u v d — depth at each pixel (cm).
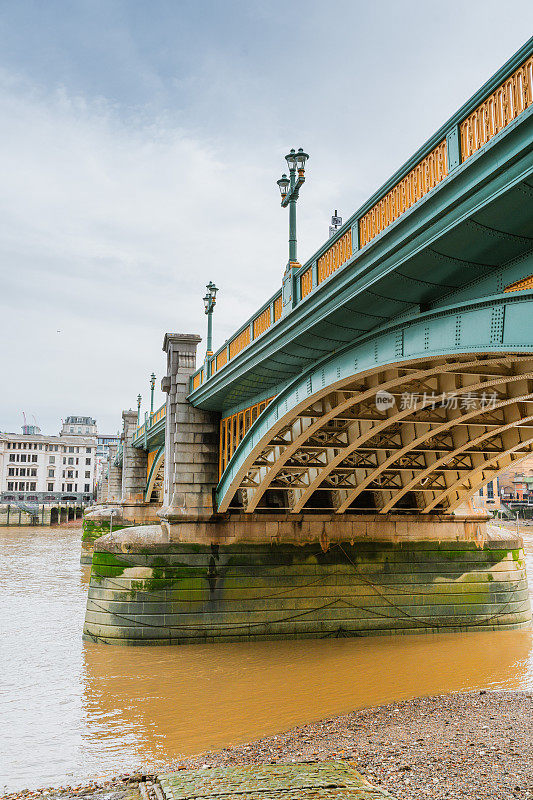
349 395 1895
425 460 2403
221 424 2747
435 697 1789
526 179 763
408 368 1556
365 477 2419
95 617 2484
